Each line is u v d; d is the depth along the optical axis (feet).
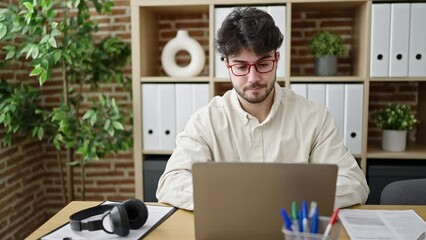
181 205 4.16
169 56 8.52
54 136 9.04
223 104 5.15
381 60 7.66
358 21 8.30
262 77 4.38
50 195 10.73
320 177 2.85
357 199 4.19
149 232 3.64
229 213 2.99
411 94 9.25
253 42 4.18
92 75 9.30
